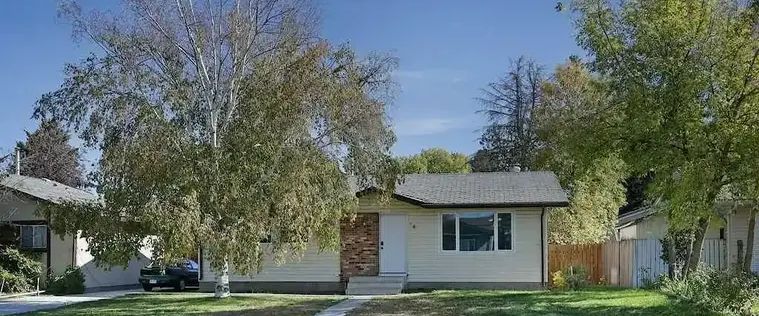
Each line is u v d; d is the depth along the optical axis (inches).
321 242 863.1
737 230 989.2
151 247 778.2
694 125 669.3
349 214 920.9
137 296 905.5
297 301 812.6
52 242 1083.3
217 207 741.3
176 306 772.0
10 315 718.5
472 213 1005.8
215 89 823.1
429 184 1087.0
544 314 634.8
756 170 636.7
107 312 725.9
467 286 998.4
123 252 751.1
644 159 711.1
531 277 986.1
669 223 711.7
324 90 821.2
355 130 862.5
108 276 1149.7
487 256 999.0
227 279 864.9
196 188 730.8
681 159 688.4
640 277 927.0
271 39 827.4
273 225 768.9
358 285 976.9
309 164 794.8
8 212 1094.4
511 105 1737.2
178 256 721.6
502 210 998.4
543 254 986.1
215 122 812.0
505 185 1059.9
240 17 823.1
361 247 1019.3
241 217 746.2
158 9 814.5
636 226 1320.1
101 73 775.1
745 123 658.2
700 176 647.8
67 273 1043.3
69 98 775.7
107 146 762.8
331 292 1013.8
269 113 782.5
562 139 804.0
